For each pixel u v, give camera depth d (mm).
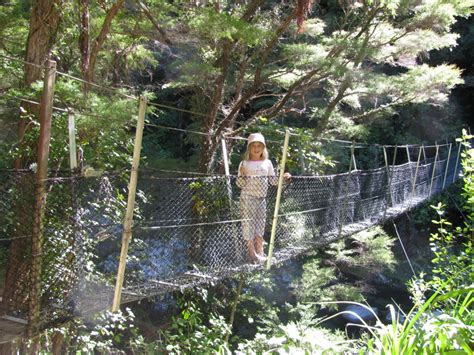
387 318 8188
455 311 1826
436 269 3430
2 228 2404
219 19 4297
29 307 2418
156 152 9211
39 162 2373
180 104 9148
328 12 8219
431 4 6004
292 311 6023
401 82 6027
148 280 3117
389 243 8266
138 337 4660
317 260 6875
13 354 3098
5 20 4508
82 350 3859
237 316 6086
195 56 5570
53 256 2545
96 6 5039
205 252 3412
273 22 5980
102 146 3736
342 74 5574
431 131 12930
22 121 3381
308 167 6074
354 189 5348
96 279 2951
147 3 5020
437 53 13039
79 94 3422
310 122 8758
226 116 6000
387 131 12320
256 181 3680
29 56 3465
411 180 7414
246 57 6066
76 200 2604
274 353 2096
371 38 6289
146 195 3312
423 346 1507
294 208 4160
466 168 3160
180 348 4648
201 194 3395
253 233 3672
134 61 5840
